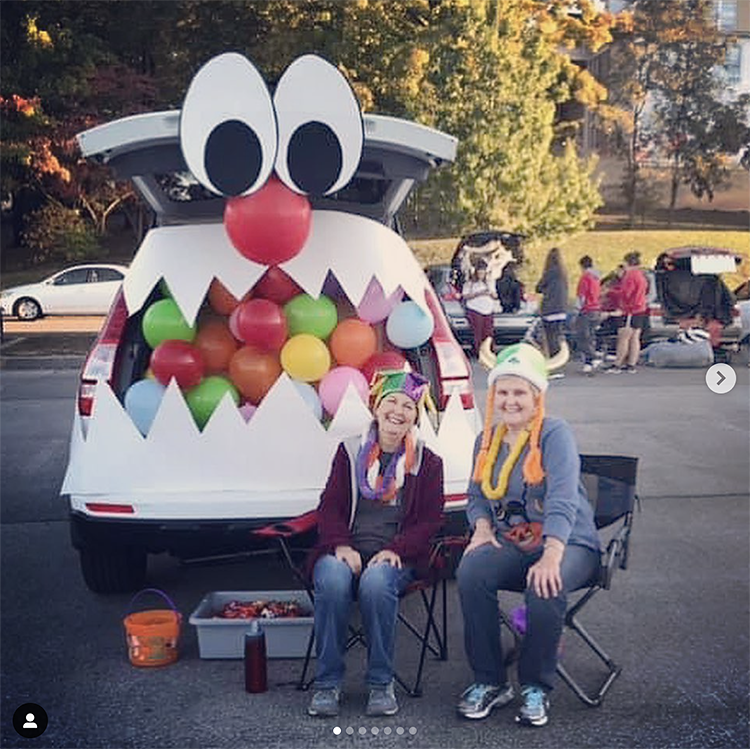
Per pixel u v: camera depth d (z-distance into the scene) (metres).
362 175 5.29
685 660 4.59
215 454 4.68
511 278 16.81
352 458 4.33
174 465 4.68
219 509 4.61
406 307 5.07
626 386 13.75
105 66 27.62
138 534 4.68
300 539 4.70
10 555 6.28
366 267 4.90
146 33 28.81
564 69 29.89
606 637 4.89
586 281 15.12
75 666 4.55
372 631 4.00
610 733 3.86
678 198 35.84
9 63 26.86
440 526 4.25
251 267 4.82
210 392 4.82
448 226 25.83
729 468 8.66
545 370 4.12
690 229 33.47
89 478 4.70
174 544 4.72
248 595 4.82
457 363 5.10
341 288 5.14
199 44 28.41
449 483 4.79
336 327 5.07
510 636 4.93
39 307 25.12
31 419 11.22
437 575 4.34
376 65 25.73
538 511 4.09
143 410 4.81
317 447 4.69
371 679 4.03
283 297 5.01
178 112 4.73
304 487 4.68
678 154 33.91
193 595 5.52
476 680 4.07
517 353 4.09
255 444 4.68
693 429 10.49
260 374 4.89
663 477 8.31
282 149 4.37
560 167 26.39
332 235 4.90
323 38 26.34
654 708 4.09
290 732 3.88
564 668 4.50
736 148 33.66
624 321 15.21
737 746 3.75
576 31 31.14
